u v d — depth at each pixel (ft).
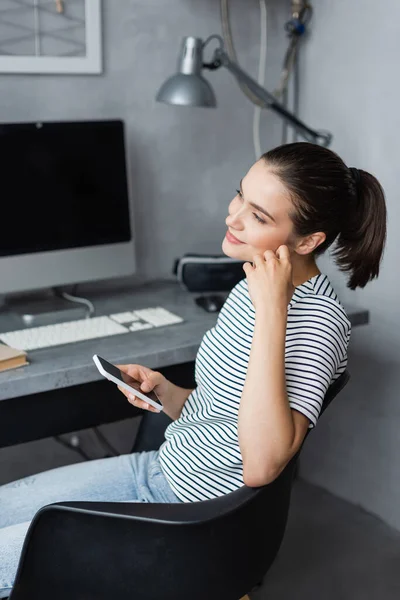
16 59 6.96
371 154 7.72
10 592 4.35
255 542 4.31
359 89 7.74
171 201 8.20
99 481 5.09
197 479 4.63
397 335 7.73
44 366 5.72
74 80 7.36
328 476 8.79
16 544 4.48
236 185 8.58
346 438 8.50
